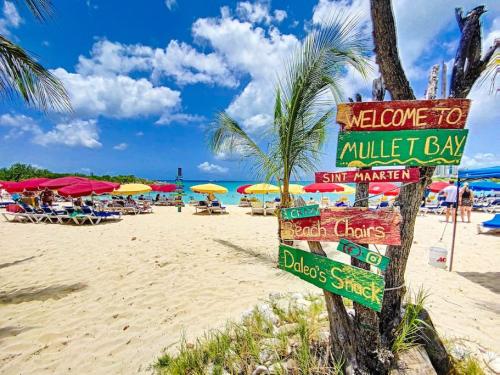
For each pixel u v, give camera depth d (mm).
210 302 3533
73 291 3949
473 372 1967
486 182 13891
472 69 1815
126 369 2307
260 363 2031
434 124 1577
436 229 8805
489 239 7230
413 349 1954
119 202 14141
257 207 13570
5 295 3832
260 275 4508
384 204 8672
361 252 1619
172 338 2732
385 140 1639
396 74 1831
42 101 3828
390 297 2049
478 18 1757
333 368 1842
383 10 1760
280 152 4688
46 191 12680
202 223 10562
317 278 1758
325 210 1705
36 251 6141
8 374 2287
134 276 4535
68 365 2383
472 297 3564
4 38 3266
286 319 2604
